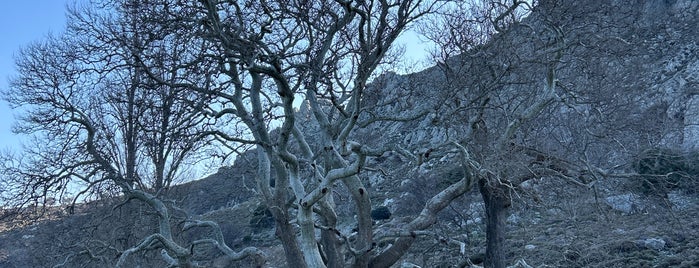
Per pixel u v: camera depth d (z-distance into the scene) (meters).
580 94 15.80
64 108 14.41
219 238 15.73
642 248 20.08
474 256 18.92
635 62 18.23
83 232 18.06
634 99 21.19
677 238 20.59
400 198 28.42
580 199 19.27
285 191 13.95
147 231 20.20
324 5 12.34
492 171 13.48
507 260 19.16
